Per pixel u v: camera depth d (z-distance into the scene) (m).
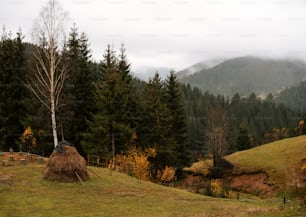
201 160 74.94
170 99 61.72
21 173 31.44
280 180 56.38
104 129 47.53
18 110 49.81
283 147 68.31
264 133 138.62
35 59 45.81
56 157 30.69
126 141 49.78
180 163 60.28
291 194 52.12
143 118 56.62
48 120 49.69
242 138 93.00
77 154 31.58
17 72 50.47
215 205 27.47
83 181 30.83
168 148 55.97
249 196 54.19
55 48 38.72
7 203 23.77
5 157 37.84
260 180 58.53
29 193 26.48
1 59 49.62
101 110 50.72
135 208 24.44
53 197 25.98
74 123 51.81
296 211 17.55
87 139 50.16
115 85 50.00
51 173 30.16
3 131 47.88
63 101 49.34
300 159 60.81
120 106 49.88
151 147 54.91
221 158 64.50
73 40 54.47
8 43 50.62
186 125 62.41
